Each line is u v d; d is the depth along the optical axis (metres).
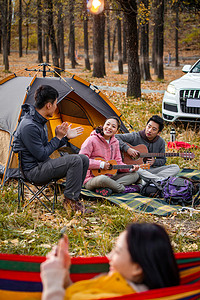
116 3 12.67
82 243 3.67
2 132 5.45
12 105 5.52
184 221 4.34
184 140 8.09
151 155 5.59
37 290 1.72
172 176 5.45
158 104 12.15
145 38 21.61
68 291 1.52
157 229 1.49
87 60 29.31
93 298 1.46
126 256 1.47
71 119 6.82
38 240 3.74
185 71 10.28
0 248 3.50
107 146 5.26
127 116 10.29
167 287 1.49
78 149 6.75
